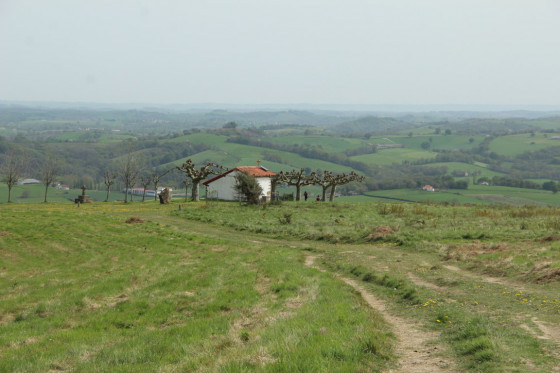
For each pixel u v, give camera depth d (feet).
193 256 101.19
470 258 84.12
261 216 179.73
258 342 36.01
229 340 38.55
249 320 48.11
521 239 101.14
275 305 53.78
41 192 539.29
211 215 182.19
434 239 111.65
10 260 93.97
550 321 41.98
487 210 181.06
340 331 37.52
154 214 188.96
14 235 112.88
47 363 35.78
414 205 214.28
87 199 246.88
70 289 69.97
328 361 29.94
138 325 51.70
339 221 159.02
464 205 220.23
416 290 60.75
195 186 268.62
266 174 268.41
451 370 30.42
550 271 62.75
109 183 296.30
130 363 35.53
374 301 59.21
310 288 61.62
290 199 274.77
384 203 225.15
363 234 129.18
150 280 74.69
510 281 64.44
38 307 58.90
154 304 59.77
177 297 62.69
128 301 61.62
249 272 77.77
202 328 46.09
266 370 28.71
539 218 142.10
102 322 52.70
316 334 37.27
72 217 142.10
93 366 34.71
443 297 56.39
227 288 66.49
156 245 113.80
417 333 41.91
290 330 38.37
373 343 34.47
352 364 29.58
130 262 94.32
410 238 114.73
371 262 89.61
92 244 111.14
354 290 63.52
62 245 108.17
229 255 100.37
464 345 35.29
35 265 91.25
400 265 84.74
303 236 137.39
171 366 33.09
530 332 38.50
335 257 98.99
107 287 69.46
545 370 28.48
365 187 602.44
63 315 56.18
